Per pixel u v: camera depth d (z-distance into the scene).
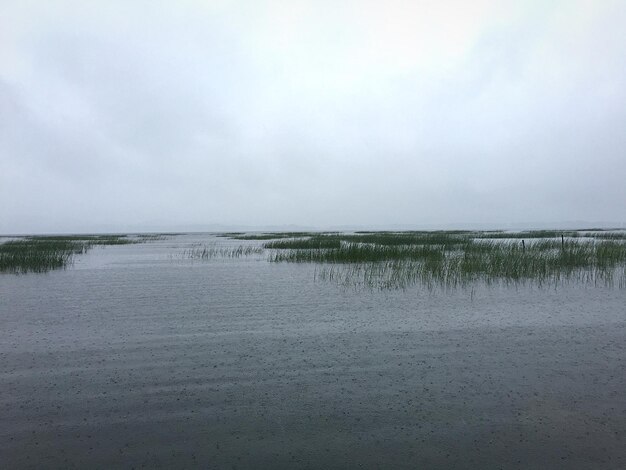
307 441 3.57
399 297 10.55
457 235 45.72
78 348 6.34
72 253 26.41
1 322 8.04
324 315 8.55
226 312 8.87
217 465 3.23
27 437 3.67
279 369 5.36
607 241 25.25
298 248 28.75
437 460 3.27
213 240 51.47
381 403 4.30
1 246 28.44
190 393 4.61
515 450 3.40
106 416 4.06
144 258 23.39
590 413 4.03
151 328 7.53
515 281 12.90
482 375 5.07
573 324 7.62
